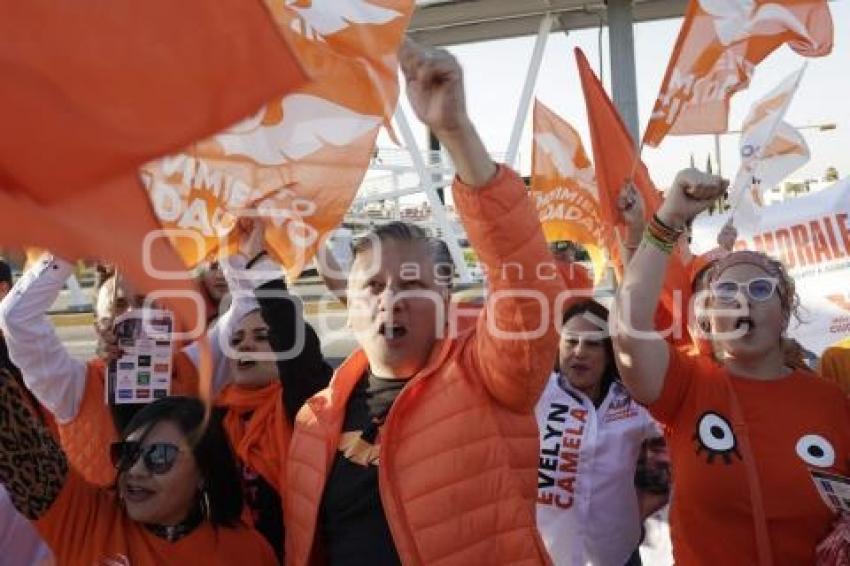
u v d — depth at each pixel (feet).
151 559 6.26
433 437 5.99
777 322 7.41
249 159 6.43
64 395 8.84
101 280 9.34
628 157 10.93
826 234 13.70
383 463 5.98
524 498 6.02
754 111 10.86
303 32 5.87
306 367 8.09
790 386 7.43
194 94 3.11
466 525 5.81
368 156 6.21
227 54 3.13
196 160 6.40
